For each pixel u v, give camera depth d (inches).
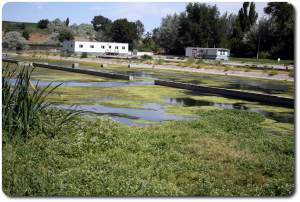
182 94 1180.5
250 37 3245.6
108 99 1016.2
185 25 3690.9
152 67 2420.0
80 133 498.9
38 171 367.6
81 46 3762.3
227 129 644.7
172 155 468.1
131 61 2844.5
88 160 423.5
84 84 1353.3
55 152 431.5
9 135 432.5
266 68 2199.8
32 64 2139.5
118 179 361.1
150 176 390.6
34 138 453.1
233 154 486.9
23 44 4119.1
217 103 1031.6
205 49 3344.0
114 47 3895.2
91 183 347.6
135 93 1155.9
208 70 2180.1
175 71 2193.7
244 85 1549.0
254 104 1041.5
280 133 682.2
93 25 5290.4
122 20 4311.0
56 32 4559.5
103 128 537.0
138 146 494.3
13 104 460.4
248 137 597.3
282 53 3014.3
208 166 439.5
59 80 1456.7
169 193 346.9
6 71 486.9
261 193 366.3
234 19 3725.4
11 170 360.5
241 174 420.8
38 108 503.8
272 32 3105.3
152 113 843.4
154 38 4426.7
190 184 380.5
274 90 1398.9
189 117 805.2
